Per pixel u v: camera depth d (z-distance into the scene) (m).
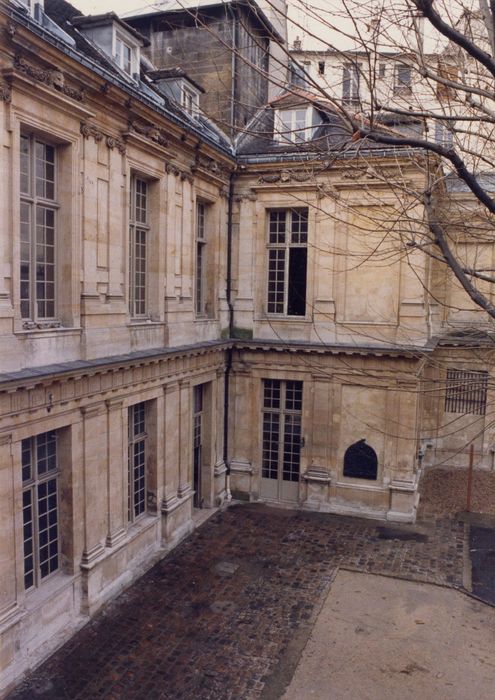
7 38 9.23
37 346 10.42
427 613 12.38
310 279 17.98
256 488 19.19
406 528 17.11
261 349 18.31
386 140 5.84
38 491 10.97
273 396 18.97
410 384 17.17
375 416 17.66
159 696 9.76
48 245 11.20
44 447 11.10
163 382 14.69
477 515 18.20
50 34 9.84
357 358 17.48
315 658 10.78
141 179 14.12
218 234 17.80
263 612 12.36
